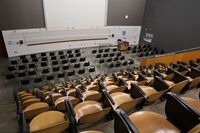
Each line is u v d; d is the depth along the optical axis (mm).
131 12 14578
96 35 14266
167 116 2463
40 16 11906
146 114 2398
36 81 8156
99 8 13406
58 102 4188
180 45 12312
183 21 11773
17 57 12148
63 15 12555
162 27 13508
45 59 10375
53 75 9031
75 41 13750
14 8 10961
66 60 10250
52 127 2443
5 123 4824
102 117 3146
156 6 13727
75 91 5098
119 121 1900
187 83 3916
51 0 11812
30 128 2904
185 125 2193
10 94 7723
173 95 2332
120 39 15273
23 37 11922
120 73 8133
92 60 11797
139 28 15617
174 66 6742
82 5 12836
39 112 3645
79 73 9039
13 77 8227
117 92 3969
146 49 13625
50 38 12797
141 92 3482
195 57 8789
